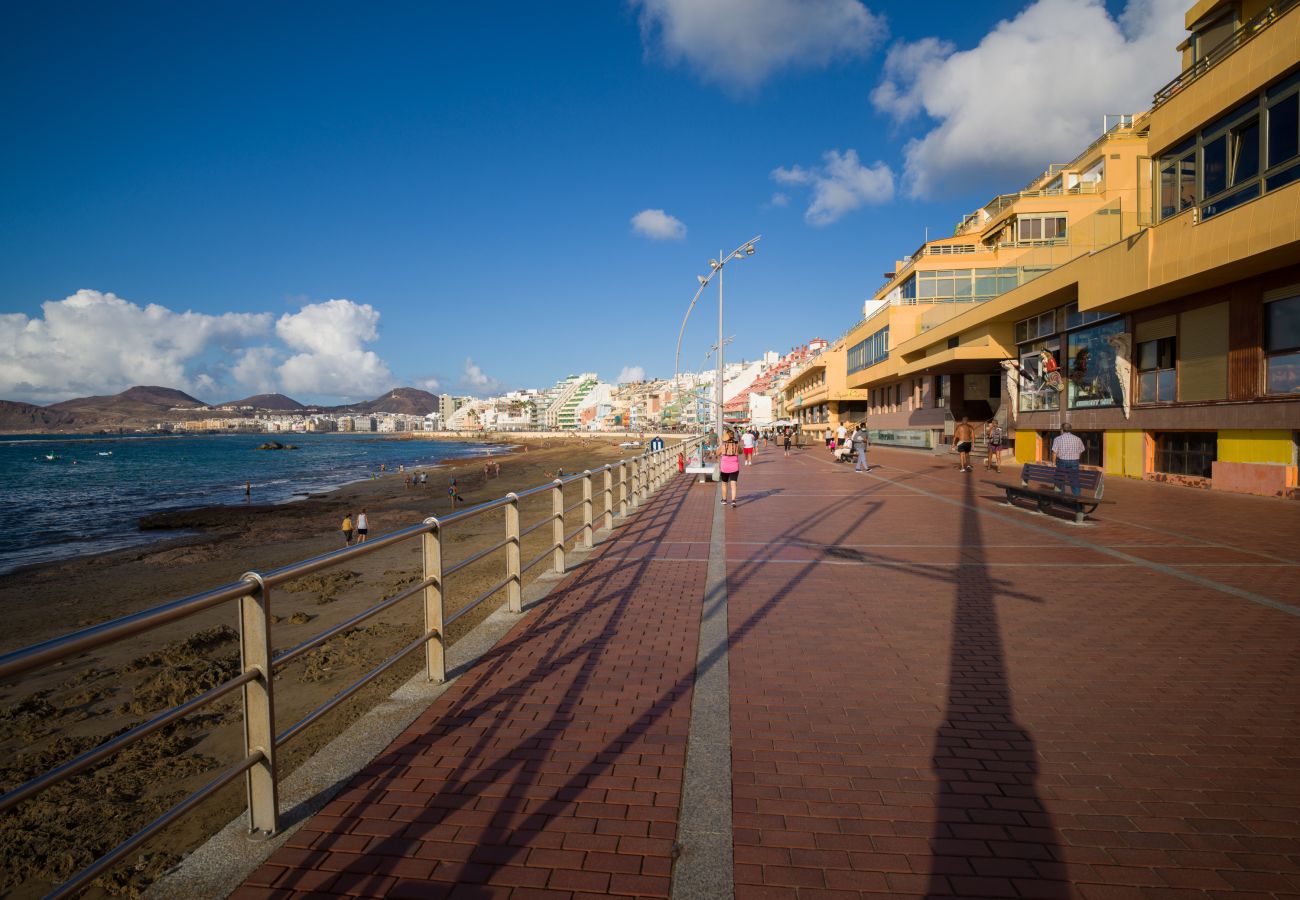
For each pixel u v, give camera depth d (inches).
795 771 129.7
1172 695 163.5
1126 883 98.4
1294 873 100.2
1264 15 503.5
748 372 5625.0
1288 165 468.8
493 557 507.2
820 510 518.0
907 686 170.6
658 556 343.0
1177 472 647.8
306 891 98.7
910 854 105.0
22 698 280.4
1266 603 241.0
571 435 7362.2
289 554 745.0
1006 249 1209.4
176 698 273.1
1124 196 1148.5
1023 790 122.7
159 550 789.2
